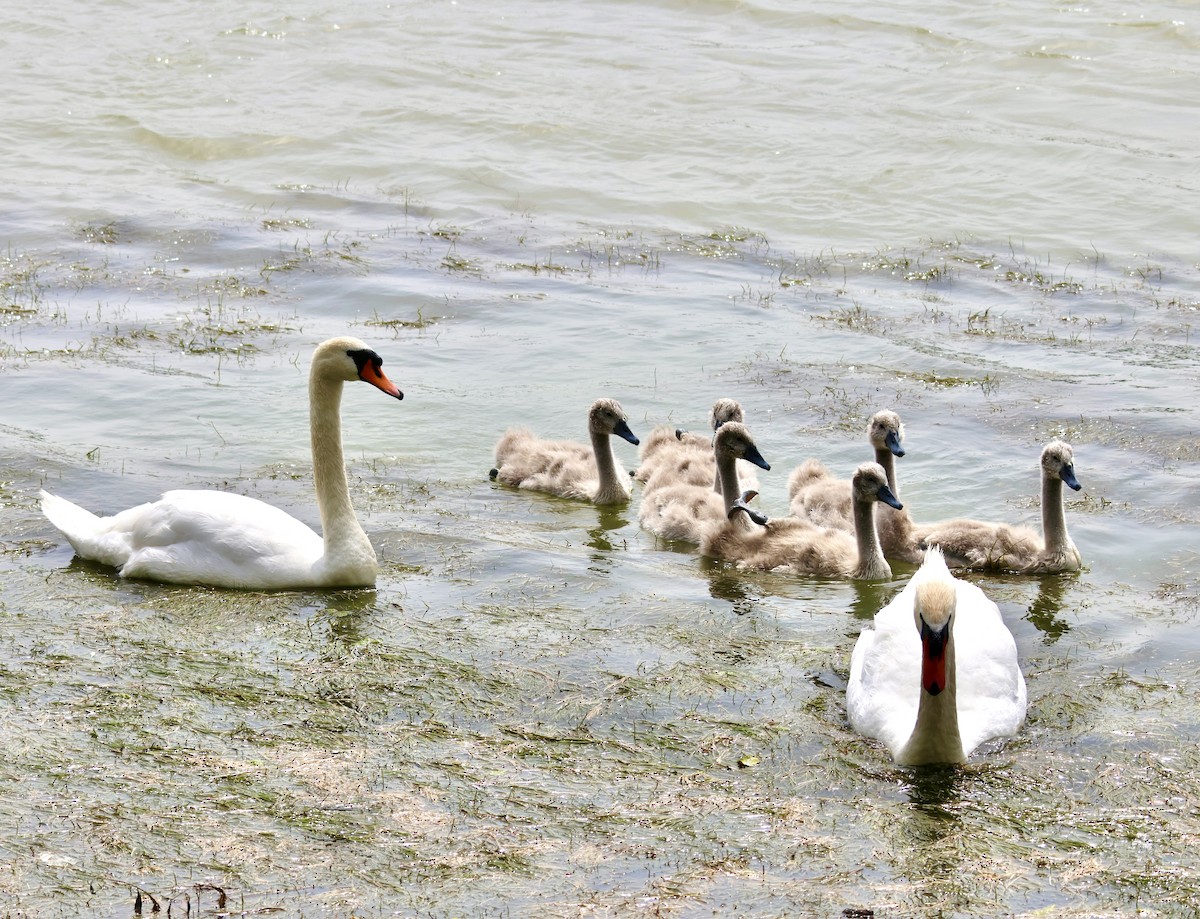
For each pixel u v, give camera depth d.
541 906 7.75
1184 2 39.59
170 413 17.42
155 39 40.59
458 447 17.02
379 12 43.16
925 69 35.94
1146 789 9.27
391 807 8.74
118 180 29.98
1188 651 11.47
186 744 9.45
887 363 19.75
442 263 24.73
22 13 42.94
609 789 9.07
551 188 29.55
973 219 27.39
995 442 16.81
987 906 7.90
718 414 16.59
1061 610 12.50
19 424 16.78
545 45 39.53
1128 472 15.77
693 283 23.89
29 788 8.80
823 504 14.96
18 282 23.22
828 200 28.61
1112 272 24.36
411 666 10.79
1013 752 9.70
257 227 26.84
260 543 12.34
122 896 7.73
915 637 10.21
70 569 12.62
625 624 11.80
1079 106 32.97
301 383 18.72
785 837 8.55
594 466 16.08
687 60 37.66
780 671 10.95
